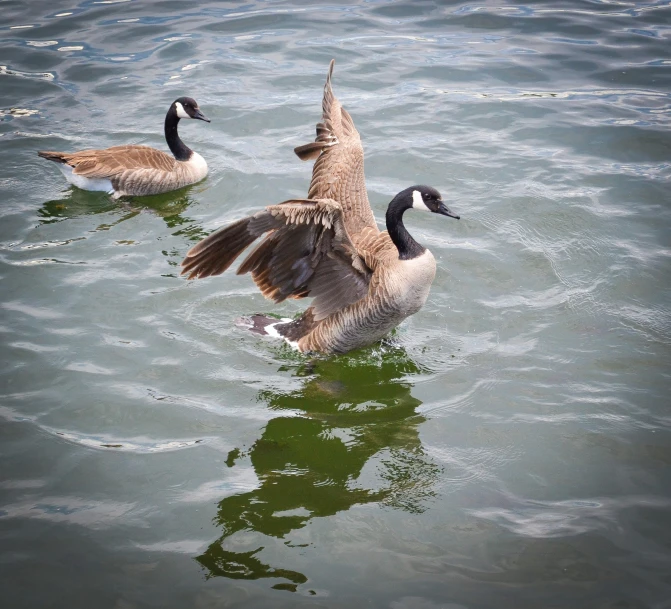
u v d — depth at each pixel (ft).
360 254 15.16
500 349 15.37
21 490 14.06
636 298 15.83
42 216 17.11
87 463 14.28
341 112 16.43
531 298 15.89
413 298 15.21
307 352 15.57
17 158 18.04
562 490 14.11
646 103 18.75
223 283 16.21
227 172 17.80
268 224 14.47
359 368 15.43
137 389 14.94
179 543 13.74
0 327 15.44
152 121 18.71
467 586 13.47
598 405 14.76
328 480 14.24
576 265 16.25
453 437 14.58
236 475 14.25
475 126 18.44
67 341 15.37
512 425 14.64
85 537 13.75
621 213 16.90
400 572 13.56
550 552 13.66
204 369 15.20
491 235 16.69
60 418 14.64
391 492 14.14
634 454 14.35
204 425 14.66
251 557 13.65
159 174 17.46
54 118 18.72
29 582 13.47
